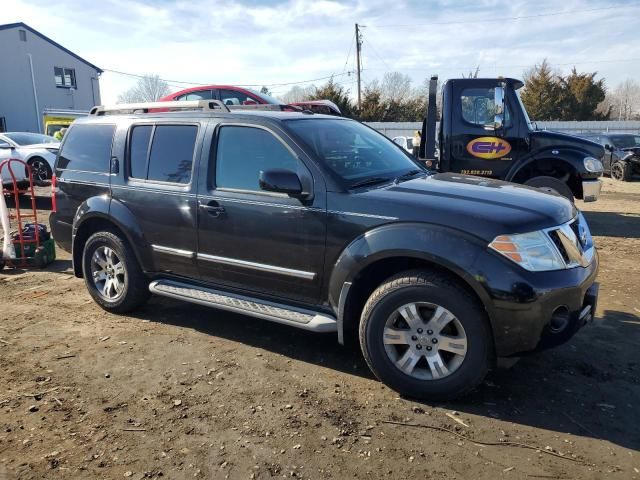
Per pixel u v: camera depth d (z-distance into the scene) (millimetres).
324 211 3748
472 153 8789
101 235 5086
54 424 3262
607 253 7527
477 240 3270
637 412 3371
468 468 2844
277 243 3975
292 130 4055
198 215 4387
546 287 3209
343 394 3625
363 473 2811
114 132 5117
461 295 3303
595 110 47906
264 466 2867
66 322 4961
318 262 3812
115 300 5109
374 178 4027
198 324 4906
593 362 4047
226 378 3852
